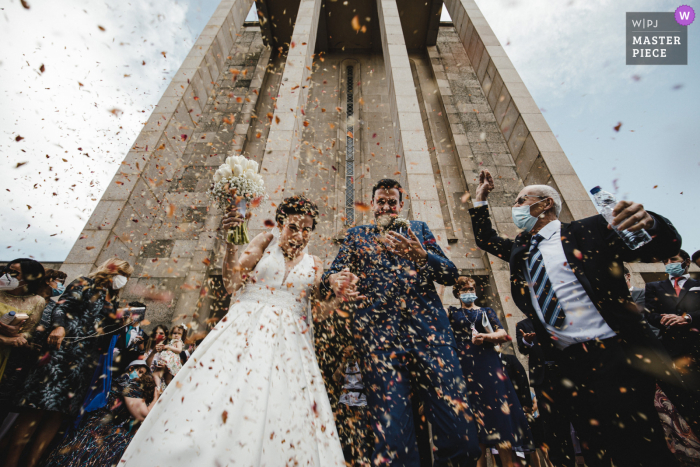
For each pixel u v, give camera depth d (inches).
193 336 179.5
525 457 125.3
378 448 67.0
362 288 87.7
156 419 54.0
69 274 183.9
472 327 120.9
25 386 88.7
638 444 57.4
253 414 54.6
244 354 62.6
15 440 84.7
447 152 331.9
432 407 72.8
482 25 326.6
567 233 76.0
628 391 59.8
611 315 64.8
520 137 247.8
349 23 398.9
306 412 61.1
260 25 398.6
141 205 235.6
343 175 313.7
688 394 85.9
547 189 85.0
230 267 75.7
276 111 212.4
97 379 111.1
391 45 265.1
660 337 124.6
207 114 344.2
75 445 92.7
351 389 89.3
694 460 109.9
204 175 298.7
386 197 98.0
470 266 261.4
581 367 67.0
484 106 356.8
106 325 109.2
